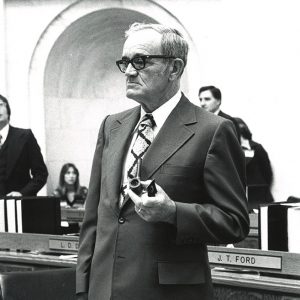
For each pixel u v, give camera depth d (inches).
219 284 121.0
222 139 83.5
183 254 82.7
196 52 331.6
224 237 80.7
